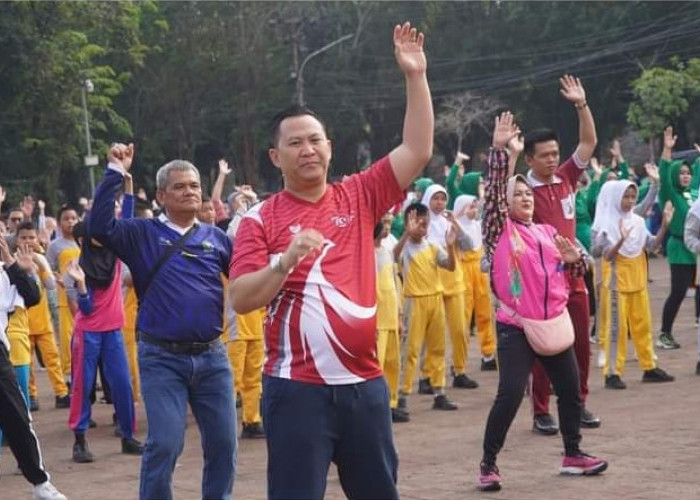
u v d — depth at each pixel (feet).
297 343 16.03
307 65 174.19
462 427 34.30
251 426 34.40
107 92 132.46
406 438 32.94
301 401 15.97
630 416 34.06
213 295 23.11
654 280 79.97
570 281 31.45
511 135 27.17
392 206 17.13
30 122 121.29
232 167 179.32
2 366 26.84
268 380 16.25
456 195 53.31
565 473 27.17
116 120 131.64
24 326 31.81
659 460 28.07
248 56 167.02
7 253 27.71
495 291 26.68
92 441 35.60
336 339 15.98
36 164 122.83
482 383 42.83
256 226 16.49
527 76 160.15
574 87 31.55
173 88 165.48
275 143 16.83
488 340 45.80
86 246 32.01
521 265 26.17
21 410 26.91
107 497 27.89
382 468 16.29
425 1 172.24
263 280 15.53
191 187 23.63
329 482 27.78
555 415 35.35
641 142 159.63
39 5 118.01
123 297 38.58
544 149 30.94
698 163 50.11
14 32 114.83
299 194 16.67
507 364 26.21
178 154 169.78
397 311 35.40
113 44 134.00
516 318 26.11
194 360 22.74
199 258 23.29
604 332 39.88
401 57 17.10
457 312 41.34
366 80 176.76
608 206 39.47
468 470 28.32
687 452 28.81
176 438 22.22
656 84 118.11
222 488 22.76
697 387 38.68
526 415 35.73
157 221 23.75
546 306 26.08
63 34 120.67
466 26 169.17
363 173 17.19
